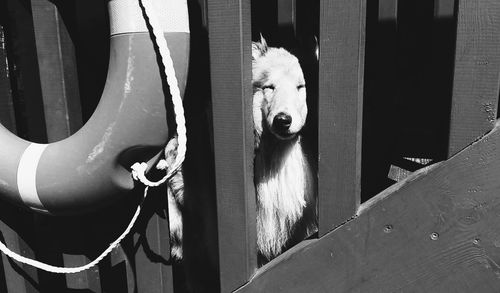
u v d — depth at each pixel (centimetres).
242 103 137
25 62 179
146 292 177
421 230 124
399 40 236
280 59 231
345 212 132
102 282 190
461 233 120
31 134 189
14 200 153
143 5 123
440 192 120
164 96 133
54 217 180
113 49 134
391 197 125
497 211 116
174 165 136
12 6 175
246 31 135
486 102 112
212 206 245
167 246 173
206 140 223
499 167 113
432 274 125
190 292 265
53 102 166
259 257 243
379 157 231
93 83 175
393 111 225
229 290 155
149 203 167
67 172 141
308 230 247
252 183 148
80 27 166
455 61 113
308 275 141
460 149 117
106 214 178
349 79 123
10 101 177
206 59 179
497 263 118
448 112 118
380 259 130
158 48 129
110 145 135
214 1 135
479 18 108
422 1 228
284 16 228
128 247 182
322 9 124
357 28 119
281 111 215
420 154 241
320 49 127
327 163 132
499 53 108
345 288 137
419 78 238
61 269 157
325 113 129
